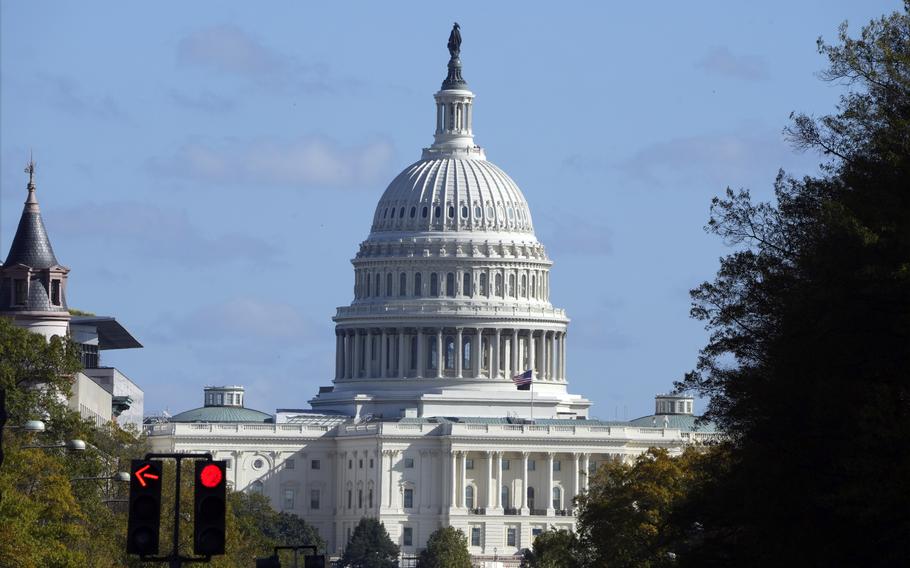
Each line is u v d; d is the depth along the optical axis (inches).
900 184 7317.9
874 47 7662.4
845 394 7081.7
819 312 7268.7
